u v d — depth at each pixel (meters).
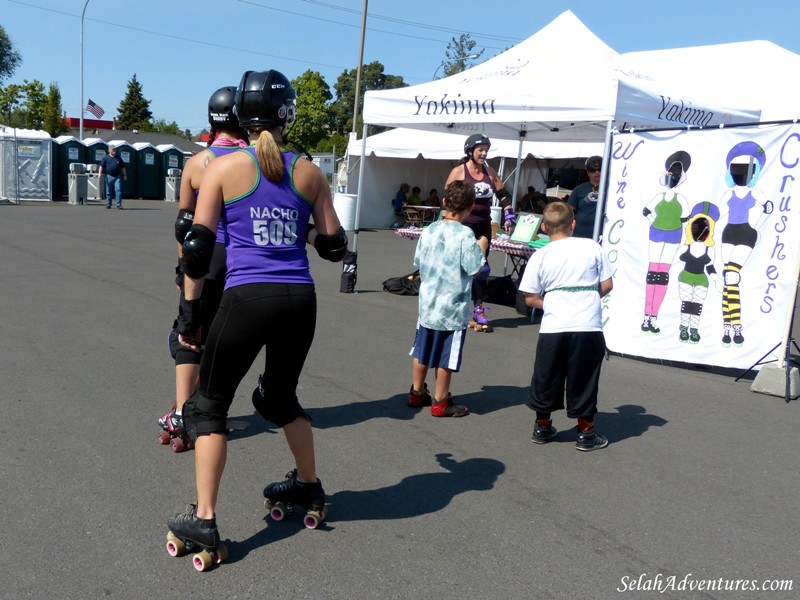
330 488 3.82
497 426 4.90
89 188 26.33
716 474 4.23
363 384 5.66
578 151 18.25
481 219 7.60
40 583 2.81
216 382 2.94
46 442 4.16
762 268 6.12
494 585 2.98
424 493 3.81
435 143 19.52
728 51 13.62
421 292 4.96
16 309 7.45
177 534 2.99
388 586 2.93
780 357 5.93
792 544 3.44
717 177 6.30
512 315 8.87
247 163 2.87
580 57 7.88
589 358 4.38
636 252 6.79
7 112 60.72
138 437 4.31
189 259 2.81
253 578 2.94
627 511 3.71
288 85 3.06
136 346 6.28
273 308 2.85
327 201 3.09
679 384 6.11
